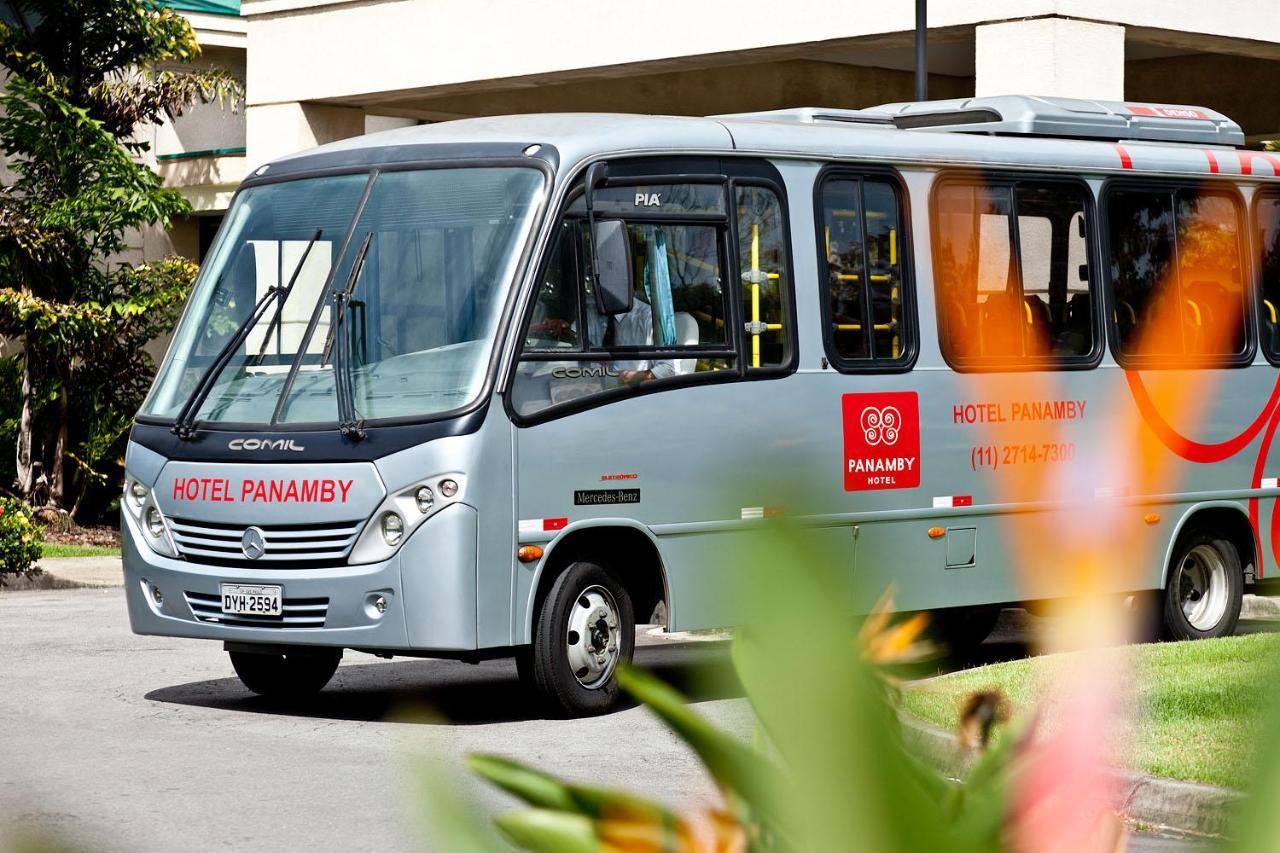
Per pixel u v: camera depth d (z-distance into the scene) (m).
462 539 15.89
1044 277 20.28
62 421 37.06
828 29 30.83
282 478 16.48
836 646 1.26
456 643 15.89
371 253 17.08
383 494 16.09
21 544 28.95
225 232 18.12
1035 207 20.33
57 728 15.71
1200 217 21.78
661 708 1.47
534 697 16.67
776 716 1.26
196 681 18.73
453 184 17.00
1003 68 28.50
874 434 18.67
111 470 39.12
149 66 39.59
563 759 14.40
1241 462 21.70
